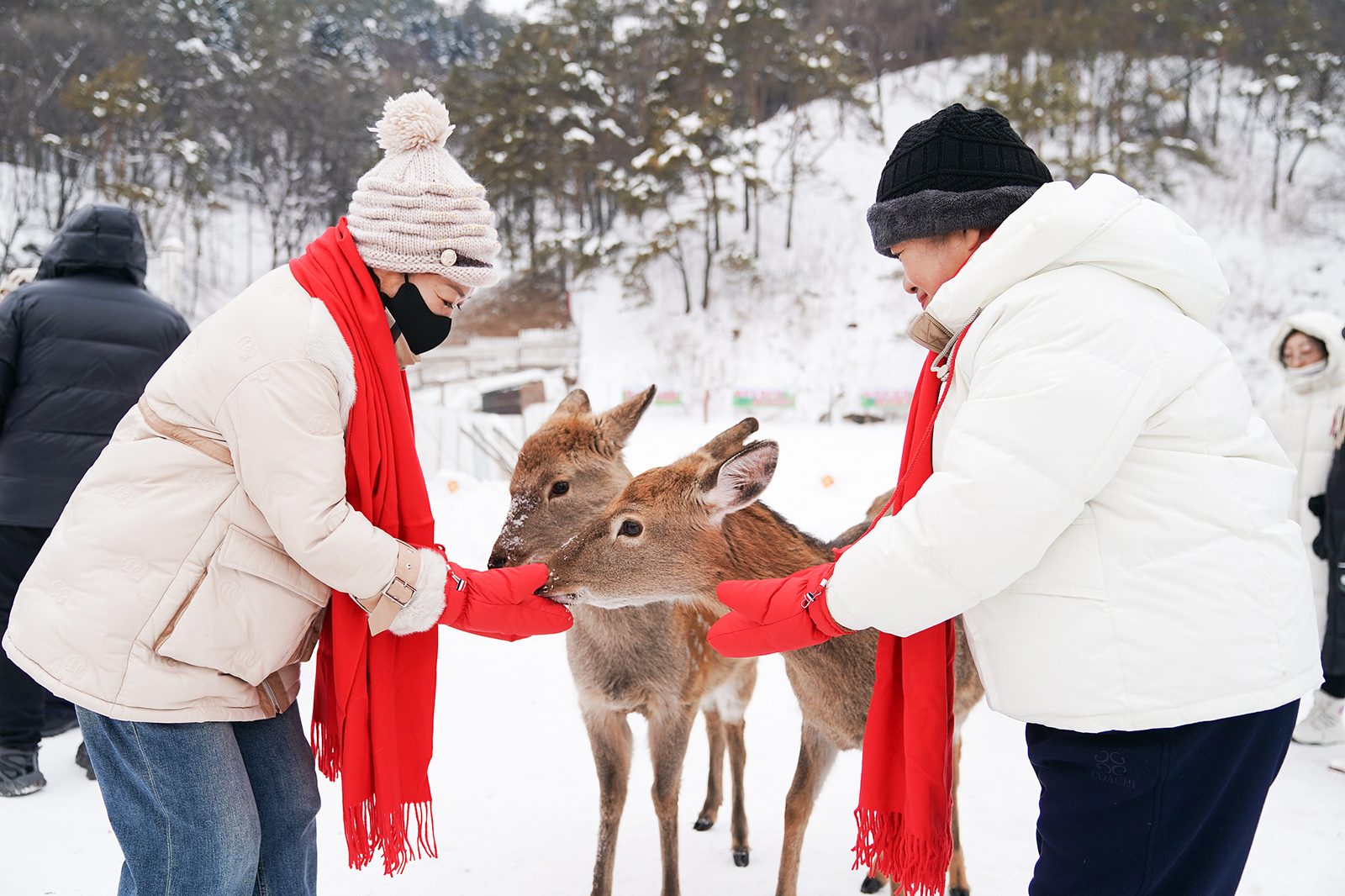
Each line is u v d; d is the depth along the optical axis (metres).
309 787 1.99
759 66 34.59
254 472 1.69
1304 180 32.94
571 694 4.59
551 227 36.69
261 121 43.38
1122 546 1.47
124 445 1.75
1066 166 28.91
